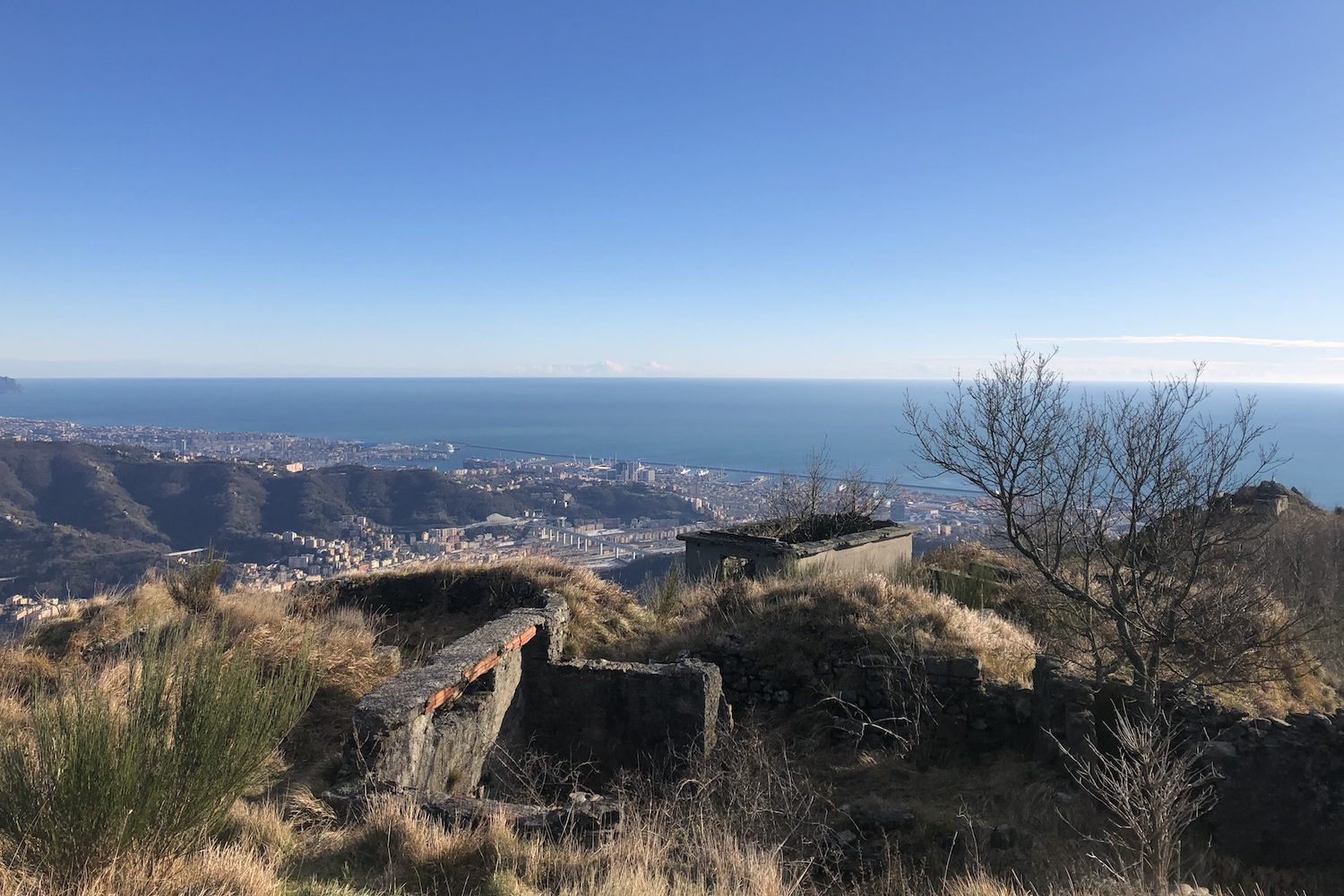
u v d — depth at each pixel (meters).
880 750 6.98
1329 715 5.40
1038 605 10.40
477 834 4.02
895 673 7.33
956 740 6.87
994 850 5.02
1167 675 7.24
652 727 6.53
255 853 3.56
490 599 10.01
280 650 6.43
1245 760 5.25
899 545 14.78
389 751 4.60
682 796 5.46
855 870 4.84
